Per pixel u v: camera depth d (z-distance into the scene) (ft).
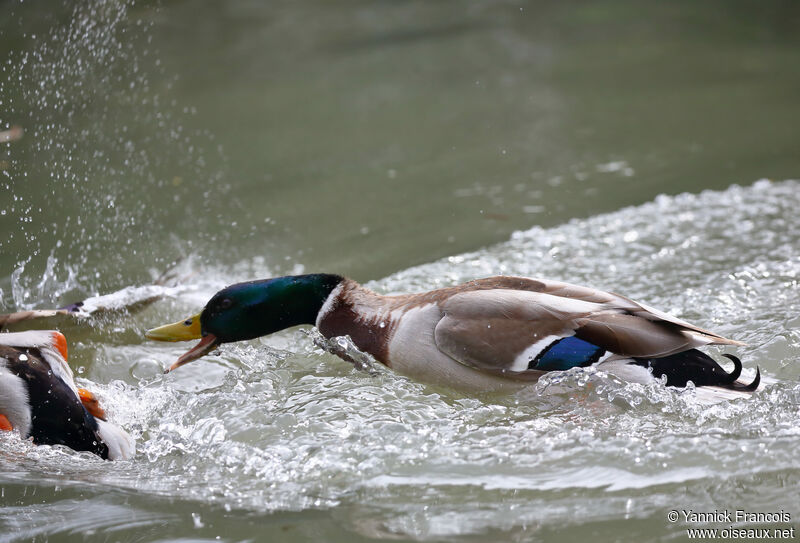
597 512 18.15
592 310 23.00
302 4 76.79
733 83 53.88
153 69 58.23
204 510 18.93
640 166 42.50
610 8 72.08
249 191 41.11
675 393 22.22
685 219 36.09
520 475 19.75
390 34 67.82
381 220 37.86
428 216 38.01
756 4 71.15
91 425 21.94
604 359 22.56
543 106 51.67
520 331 22.85
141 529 18.22
